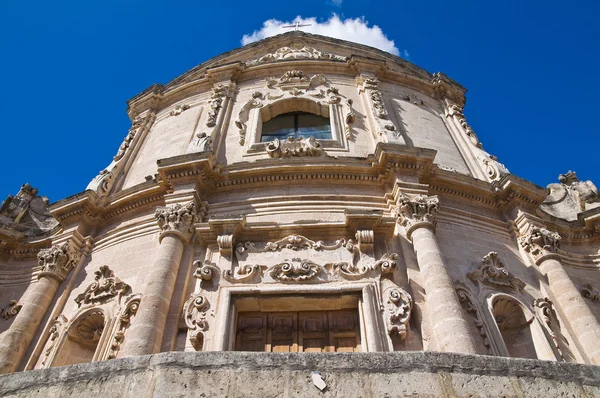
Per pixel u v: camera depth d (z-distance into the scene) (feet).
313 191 48.96
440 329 35.58
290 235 43.70
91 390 16.30
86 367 17.01
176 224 44.65
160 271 40.63
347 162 49.62
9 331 42.91
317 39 80.79
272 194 48.96
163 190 50.70
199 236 44.27
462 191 51.65
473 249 46.39
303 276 39.86
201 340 36.81
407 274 40.75
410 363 16.74
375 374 16.40
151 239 47.75
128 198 52.11
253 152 55.62
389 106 65.57
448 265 43.47
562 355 38.86
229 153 56.70
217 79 70.33
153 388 15.97
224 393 15.79
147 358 16.93
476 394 16.06
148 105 73.97
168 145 62.39
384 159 48.88
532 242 47.47
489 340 38.04
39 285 46.78
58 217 53.62
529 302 42.78
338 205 47.62
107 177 58.18
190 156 49.44
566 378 16.80
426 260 40.29
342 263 40.83
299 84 66.74
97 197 53.57
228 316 37.73
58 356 41.11
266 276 40.40
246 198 48.96
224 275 40.40
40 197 68.39
